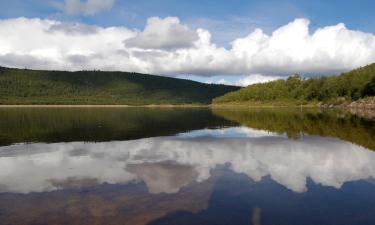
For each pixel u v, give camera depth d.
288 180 15.10
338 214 10.81
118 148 24.69
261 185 14.26
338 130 36.19
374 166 17.97
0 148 24.77
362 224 9.99
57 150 23.78
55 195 13.03
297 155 21.34
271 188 13.79
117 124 47.50
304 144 26.05
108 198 12.58
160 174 16.44
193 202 12.04
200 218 10.49
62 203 12.05
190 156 21.30
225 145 25.94
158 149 24.19
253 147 24.81
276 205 11.67
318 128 38.78
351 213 10.89
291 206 11.56
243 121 52.62
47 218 10.60
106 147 25.17
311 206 11.55
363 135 31.48
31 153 22.53
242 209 11.29
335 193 13.04
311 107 131.00
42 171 17.20
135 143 27.33
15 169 17.72
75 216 10.74
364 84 111.12
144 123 49.47
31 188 14.07
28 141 28.62
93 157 21.09
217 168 17.73
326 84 135.50
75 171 17.19
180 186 14.23
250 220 10.31
